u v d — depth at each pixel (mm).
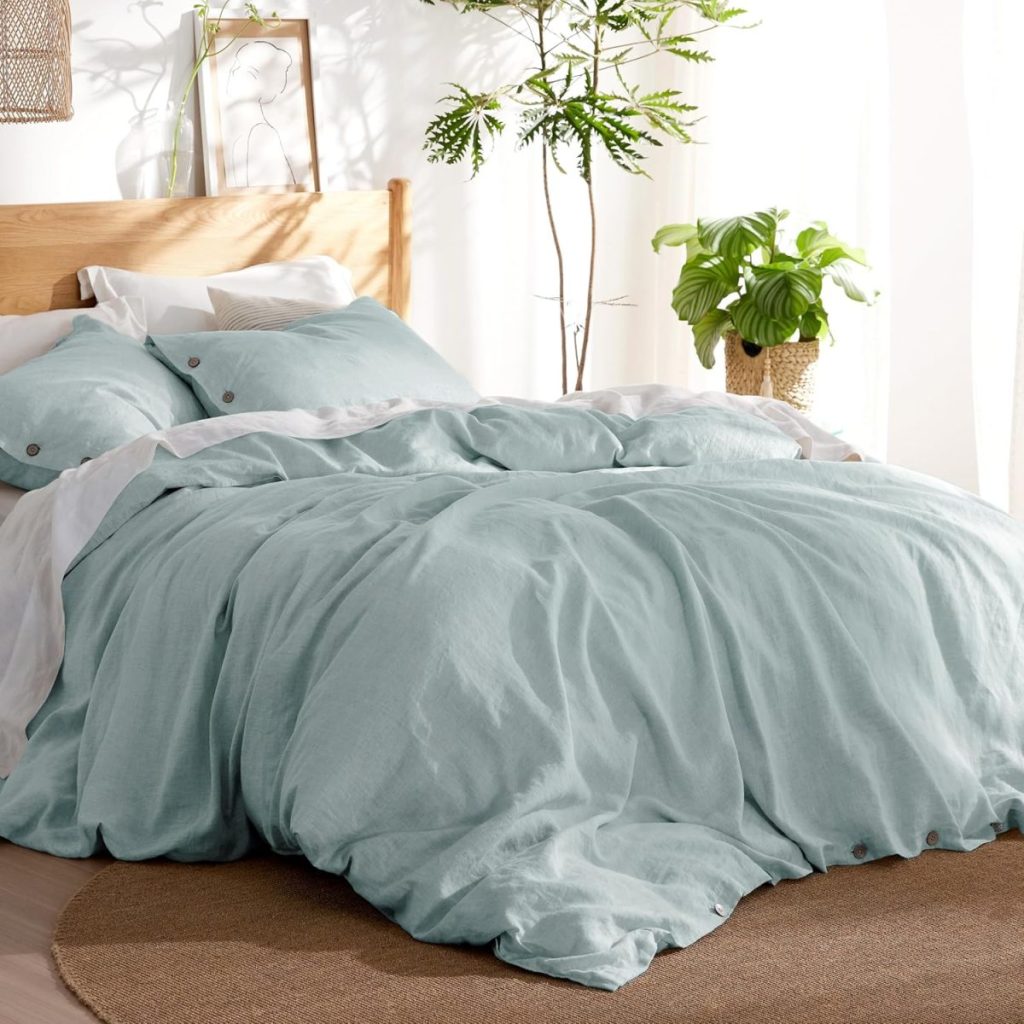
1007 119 4711
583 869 2188
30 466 3248
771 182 5441
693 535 2598
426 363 3875
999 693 2736
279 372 3527
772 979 2059
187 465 2928
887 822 2480
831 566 2625
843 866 2471
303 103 4605
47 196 4121
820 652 2539
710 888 2250
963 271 5082
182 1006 1983
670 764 2363
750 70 5406
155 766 2545
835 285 5141
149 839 2500
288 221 4516
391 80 4820
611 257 5555
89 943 2180
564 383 5121
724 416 3406
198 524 2738
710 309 5117
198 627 2562
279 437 3037
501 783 2211
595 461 3201
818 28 5242
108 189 4246
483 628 2283
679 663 2436
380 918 2254
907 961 2119
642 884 2219
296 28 4578
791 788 2453
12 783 2697
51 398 3234
